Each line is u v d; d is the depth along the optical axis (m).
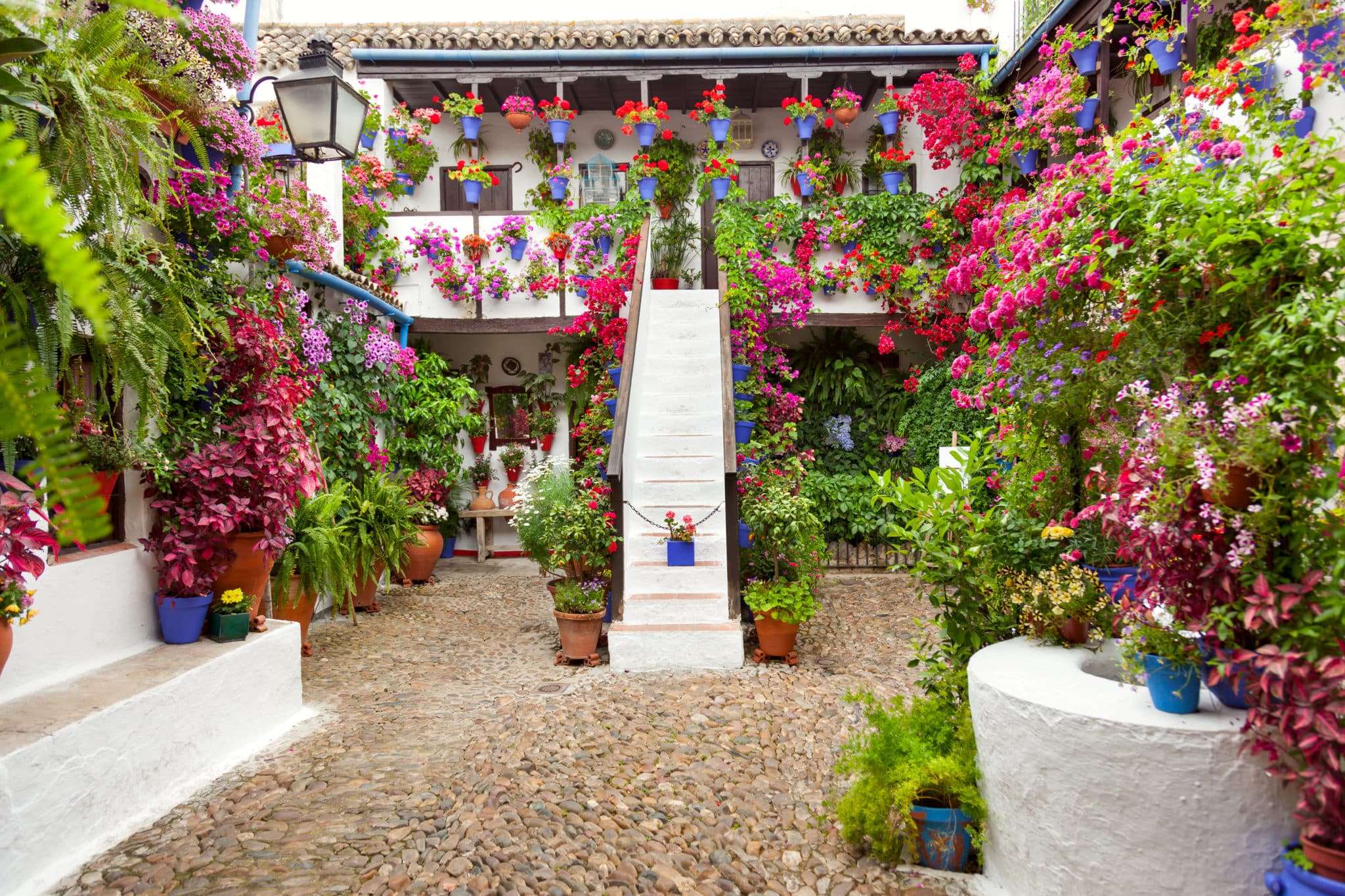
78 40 2.28
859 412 10.75
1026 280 3.62
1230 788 2.49
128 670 4.21
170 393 4.48
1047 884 2.83
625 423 6.80
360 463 8.02
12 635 3.74
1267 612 2.33
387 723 5.05
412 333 10.93
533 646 6.89
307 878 3.23
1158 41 6.09
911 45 9.66
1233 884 2.50
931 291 9.67
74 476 0.51
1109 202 3.12
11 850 3.15
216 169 5.10
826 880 3.24
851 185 10.91
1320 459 2.43
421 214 10.39
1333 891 2.26
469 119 10.42
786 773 4.17
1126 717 2.65
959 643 3.86
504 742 4.52
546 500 7.77
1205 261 2.78
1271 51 3.88
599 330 9.82
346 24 10.97
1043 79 7.45
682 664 6.03
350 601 7.46
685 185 10.95
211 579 4.74
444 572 10.22
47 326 2.66
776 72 9.95
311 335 7.09
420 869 3.28
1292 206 2.59
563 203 10.92
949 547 3.85
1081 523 3.83
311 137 5.84
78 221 2.47
